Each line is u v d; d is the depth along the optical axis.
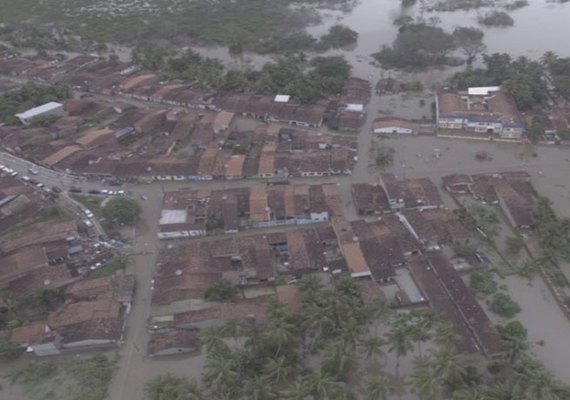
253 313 106.19
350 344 90.31
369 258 119.25
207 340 93.06
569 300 108.62
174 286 113.69
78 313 108.94
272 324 92.50
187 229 132.50
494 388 83.06
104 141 173.62
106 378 99.38
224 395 85.31
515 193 137.75
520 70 197.25
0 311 112.81
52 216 142.88
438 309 106.88
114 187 155.00
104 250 129.75
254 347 94.56
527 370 85.38
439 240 125.81
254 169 155.88
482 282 114.69
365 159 162.50
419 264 119.00
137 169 158.50
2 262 122.12
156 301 111.75
